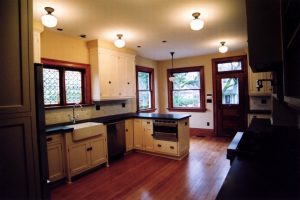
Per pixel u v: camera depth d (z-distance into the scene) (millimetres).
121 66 4770
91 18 3006
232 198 995
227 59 5797
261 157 1670
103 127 3834
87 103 4316
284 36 1370
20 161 1565
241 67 5676
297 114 2986
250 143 2117
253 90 5168
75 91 4211
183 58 6516
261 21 1884
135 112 5781
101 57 4258
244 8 2719
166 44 4684
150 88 6656
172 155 4199
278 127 2986
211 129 6176
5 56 1479
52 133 3012
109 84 4434
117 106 5160
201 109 6266
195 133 6418
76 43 4113
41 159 2064
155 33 3809
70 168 3229
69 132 3234
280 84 2473
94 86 4309
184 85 6605
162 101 6977
